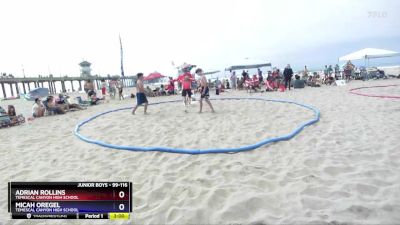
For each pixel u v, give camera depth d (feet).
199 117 28.91
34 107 38.09
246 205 10.57
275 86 57.93
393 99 33.14
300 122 23.52
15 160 18.34
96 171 15.19
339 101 34.63
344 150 15.92
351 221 9.14
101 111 39.86
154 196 11.98
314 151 16.11
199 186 12.55
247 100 41.47
